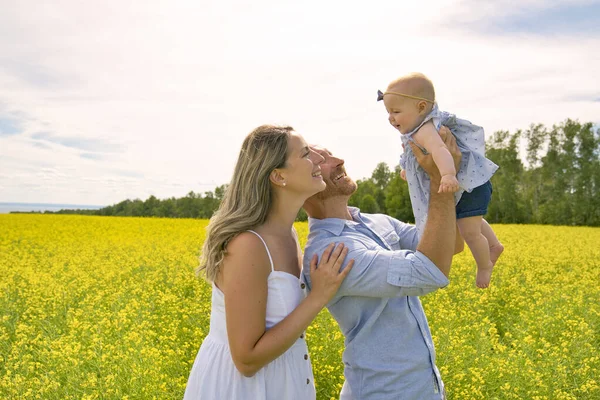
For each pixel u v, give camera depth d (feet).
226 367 7.24
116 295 24.84
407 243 8.91
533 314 21.99
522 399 14.24
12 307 24.54
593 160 181.16
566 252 43.37
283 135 7.29
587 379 15.42
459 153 7.75
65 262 39.09
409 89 7.85
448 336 16.78
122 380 14.48
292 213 7.57
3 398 14.02
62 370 15.35
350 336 7.95
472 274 30.66
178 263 36.27
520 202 175.83
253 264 6.87
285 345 6.80
